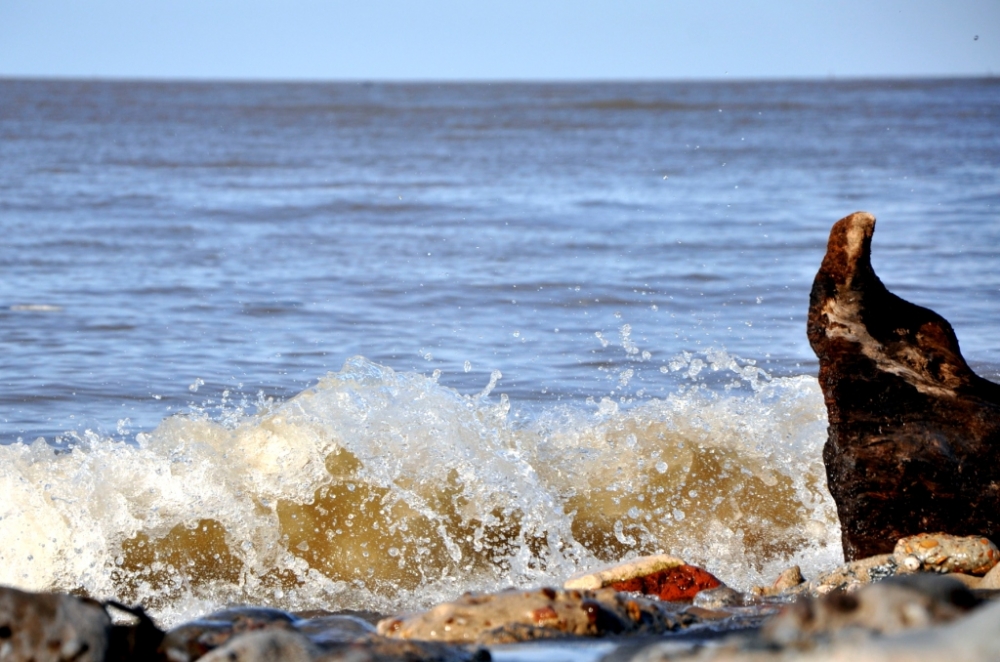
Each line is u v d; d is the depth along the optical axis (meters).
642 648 7.63
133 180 67.19
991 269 32.50
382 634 8.69
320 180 70.00
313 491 13.01
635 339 23.64
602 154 95.12
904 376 11.72
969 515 11.17
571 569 12.80
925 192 58.66
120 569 12.23
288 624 8.72
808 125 147.12
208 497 12.82
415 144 112.00
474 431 14.09
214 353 22.14
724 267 34.28
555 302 28.23
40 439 13.70
